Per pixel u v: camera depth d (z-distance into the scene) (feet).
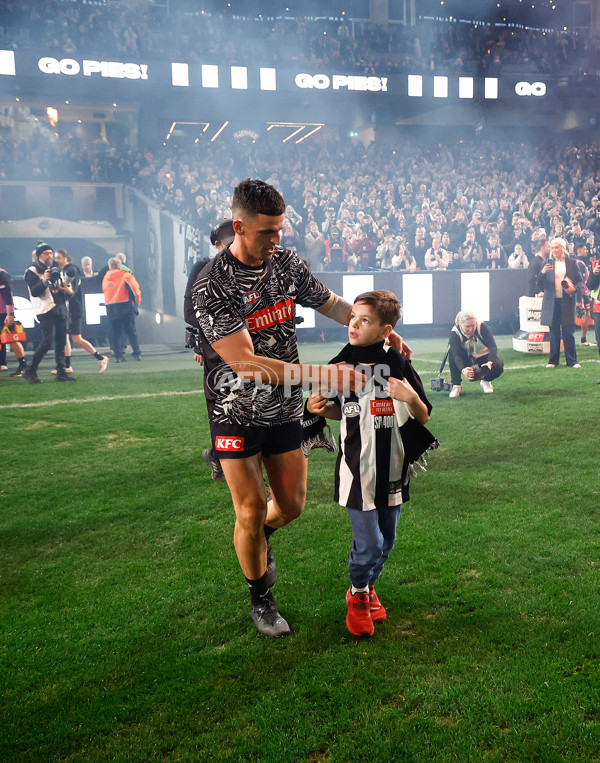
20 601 10.16
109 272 39.29
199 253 51.13
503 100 75.82
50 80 64.44
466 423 20.56
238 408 8.63
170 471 16.63
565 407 22.20
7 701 7.77
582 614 9.14
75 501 14.60
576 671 7.94
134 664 8.43
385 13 92.58
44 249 30.76
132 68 64.28
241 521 8.84
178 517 13.51
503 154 86.69
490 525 12.46
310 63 70.54
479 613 9.28
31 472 16.76
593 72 81.00
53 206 71.05
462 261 55.21
